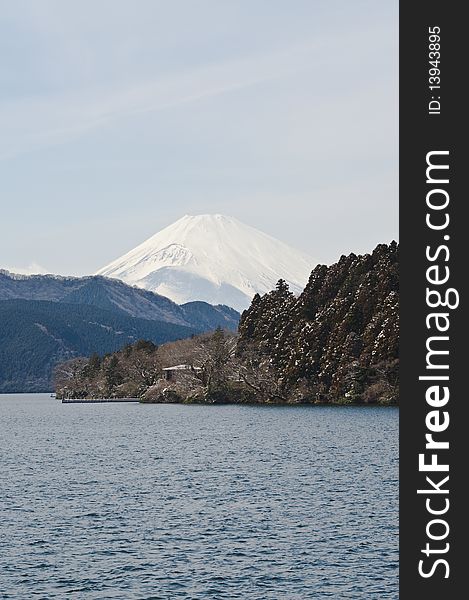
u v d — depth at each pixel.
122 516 65.44
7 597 45.66
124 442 133.75
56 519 64.38
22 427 180.12
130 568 50.59
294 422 162.25
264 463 99.00
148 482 84.25
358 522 61.88
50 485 82.56
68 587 47.22
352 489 76.88
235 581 47.94
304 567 50.34
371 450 110.44
